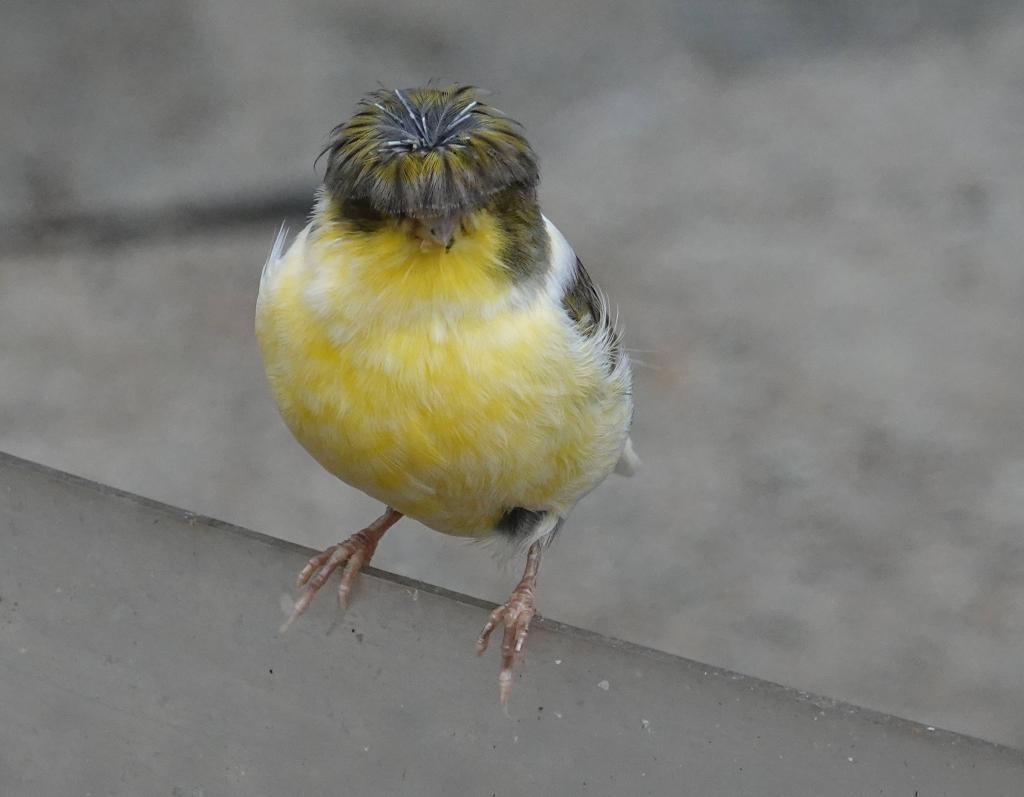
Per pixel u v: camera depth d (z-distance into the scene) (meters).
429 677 6.23
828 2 21.02
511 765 6.11
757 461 14.09
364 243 5.89
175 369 15.34
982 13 21.11
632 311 15.89
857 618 12.45
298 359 6.11
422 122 5.89
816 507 13.56
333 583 6.41
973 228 17.17
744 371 15.11
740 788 5.81
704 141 18.73
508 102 19.16
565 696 6.04
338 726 6.32
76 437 14.41
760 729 5.77
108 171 17.84
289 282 6.16
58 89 18.86
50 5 19.84
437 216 5.72
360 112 6.08
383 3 20.34
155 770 6.55
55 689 6.66
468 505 6.61
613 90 19.52
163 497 13.64
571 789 6.03
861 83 19.78
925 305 16.03
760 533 13.33
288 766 6.37
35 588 6.63
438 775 6.22
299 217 17.33
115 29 19.66
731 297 16.14
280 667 6.36
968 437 14.30
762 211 17.50
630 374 6.88
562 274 6.46
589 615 12.41
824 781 5.73
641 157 18.44
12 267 16.70
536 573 6.71
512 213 6.04
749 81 19.84
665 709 5.88
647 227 17.23
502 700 6.12
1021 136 18.67
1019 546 13.12
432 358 5.98
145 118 18.53
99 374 15.25
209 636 6.43
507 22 20.30
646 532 13.35
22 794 6.76
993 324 15.75
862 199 17.70
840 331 15.67
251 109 18.72
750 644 12.16
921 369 15.13
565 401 6.23
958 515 13.47
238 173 17.75
